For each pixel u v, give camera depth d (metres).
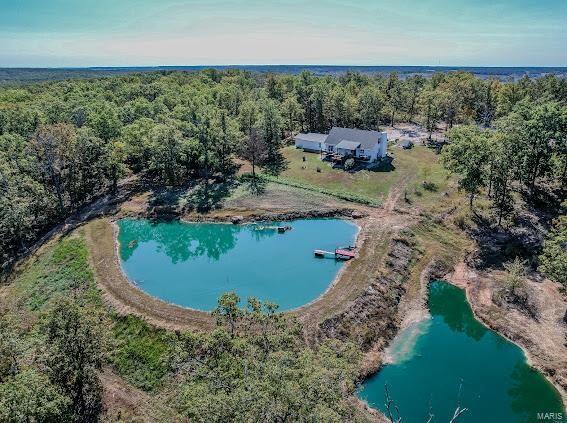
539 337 46.22
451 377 42.06
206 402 23.52
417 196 77.19
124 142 87.62
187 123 91.69
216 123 93.75
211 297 54.56
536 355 44.34
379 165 91.81
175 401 38.25
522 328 47.78
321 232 71.50
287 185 85.69
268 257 65.19
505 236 63.09
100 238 69.69
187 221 77.38
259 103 113.62
